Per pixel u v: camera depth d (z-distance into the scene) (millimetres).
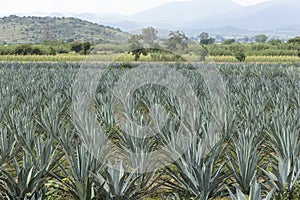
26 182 5914
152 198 6805
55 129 9680
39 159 6805
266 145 8859
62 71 25922
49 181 6695
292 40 66250
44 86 17891
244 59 51062
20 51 57250
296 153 7551
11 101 13344
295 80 19406
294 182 6320
